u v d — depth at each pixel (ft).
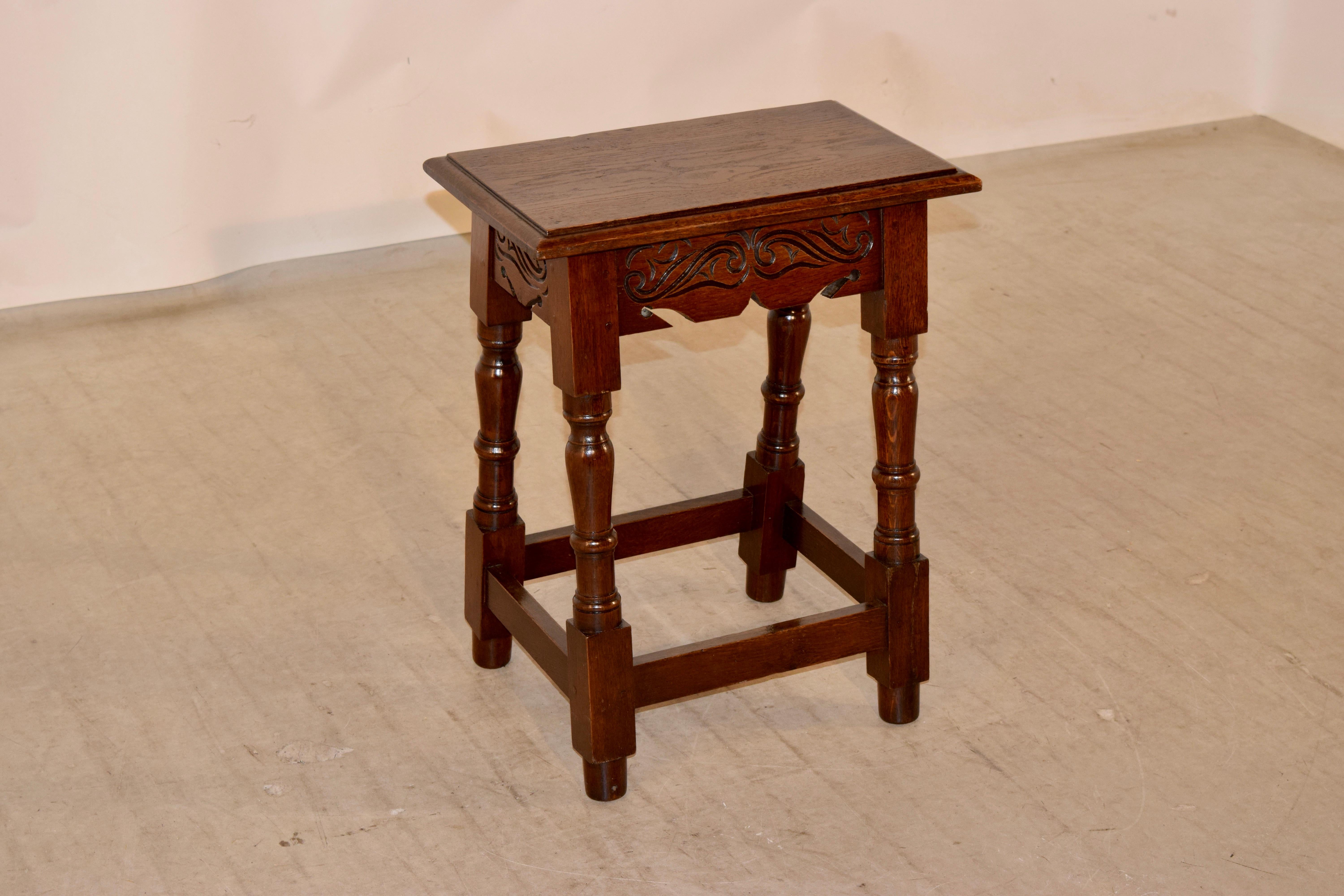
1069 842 6.06
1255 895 5.78
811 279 5.75
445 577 7.95
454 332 10.78
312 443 9.24
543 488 8.75
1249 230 12.56
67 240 11.15
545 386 9.96
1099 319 10.94
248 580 7.87
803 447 9.21
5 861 5.95
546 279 5.51
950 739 6.70
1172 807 6.26
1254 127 15.03
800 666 6.41
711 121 6.48
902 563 6.41
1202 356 10.39
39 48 10.55
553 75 12.50
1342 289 11.44
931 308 11.10
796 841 6.07
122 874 5.89
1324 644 7.37
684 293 5.53
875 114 13.92
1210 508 8.56
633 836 6.11
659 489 8.71
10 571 7.90
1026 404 9.72
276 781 6.43
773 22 13.14
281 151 11.68
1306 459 9.08
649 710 6.90
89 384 9.95
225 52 11.15
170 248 11.45
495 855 6.00
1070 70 14.40
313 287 11.55
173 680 7.08
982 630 7.47
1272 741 6.68
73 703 6.91
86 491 8.67
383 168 12.13
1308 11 14.44
